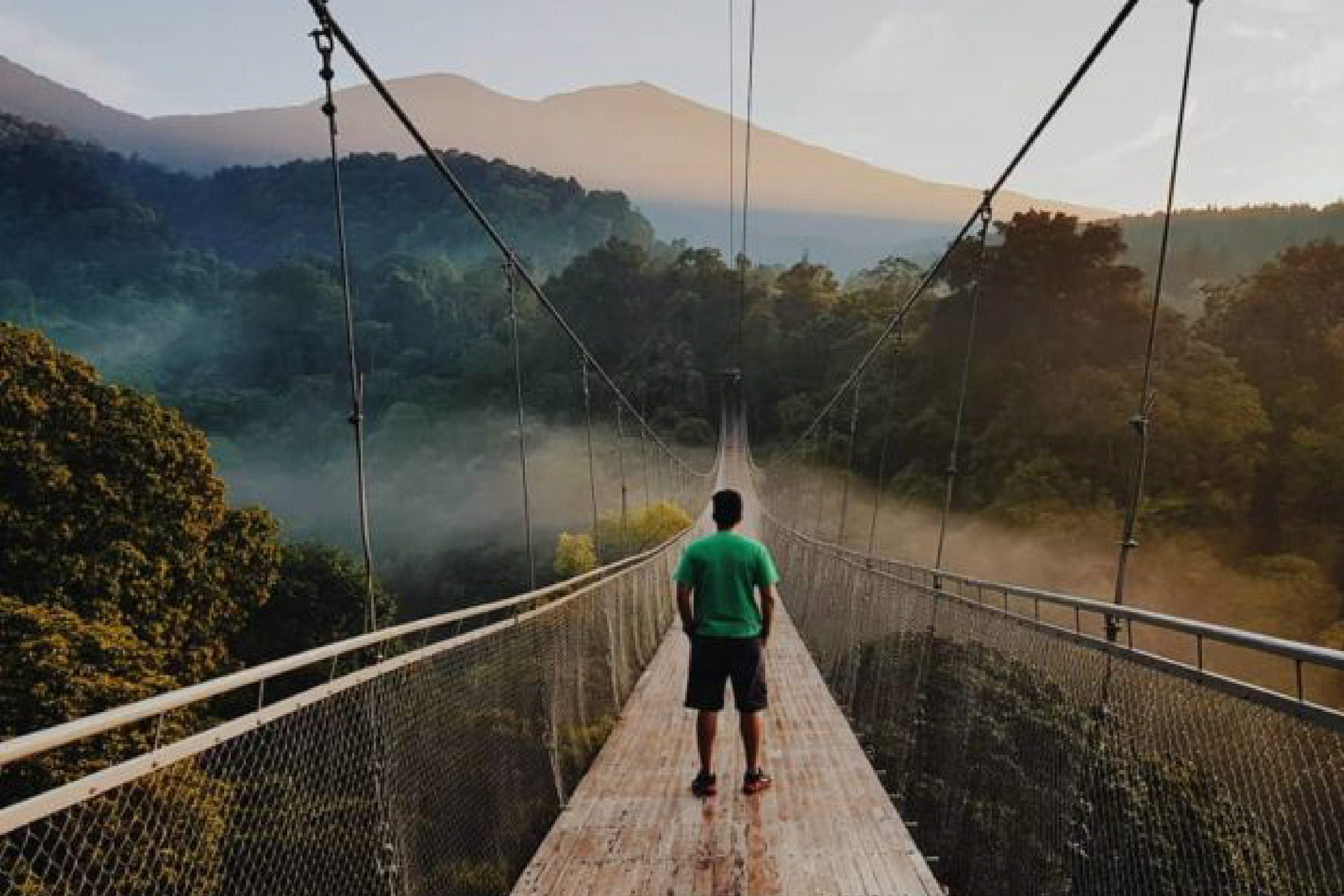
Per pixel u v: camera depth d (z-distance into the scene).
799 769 5.64
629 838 4.45
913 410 57.34
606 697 7.12
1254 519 40.09
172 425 17.22
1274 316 48.25
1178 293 93.12
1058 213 55.50
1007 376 52.38
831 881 3.95
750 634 4.73
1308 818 1.72
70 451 15.54
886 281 102.75
